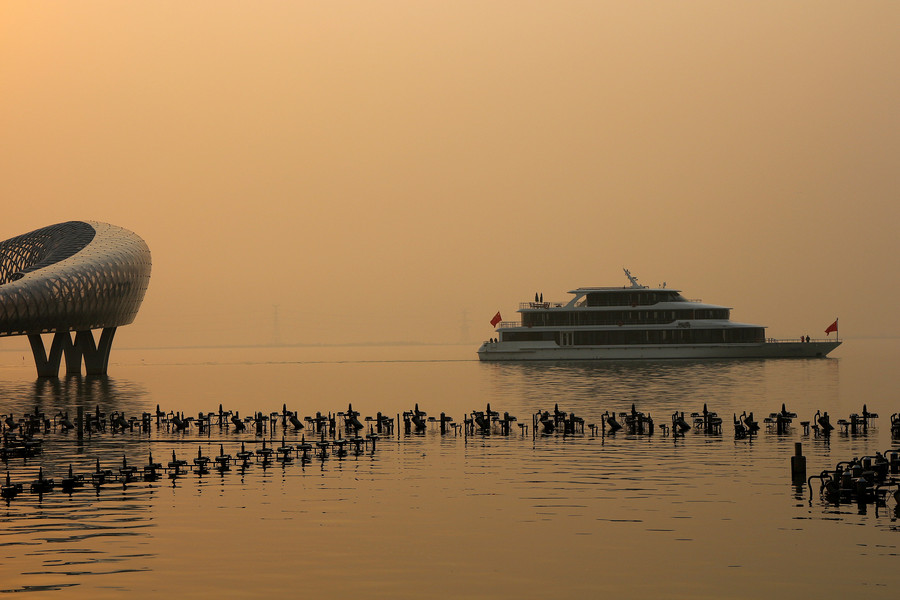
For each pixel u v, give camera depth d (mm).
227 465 135500
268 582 80375
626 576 81312
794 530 94688
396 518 101438
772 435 171250
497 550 89000
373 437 154250
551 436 173250
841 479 110500
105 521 100812
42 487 118188
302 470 133375
